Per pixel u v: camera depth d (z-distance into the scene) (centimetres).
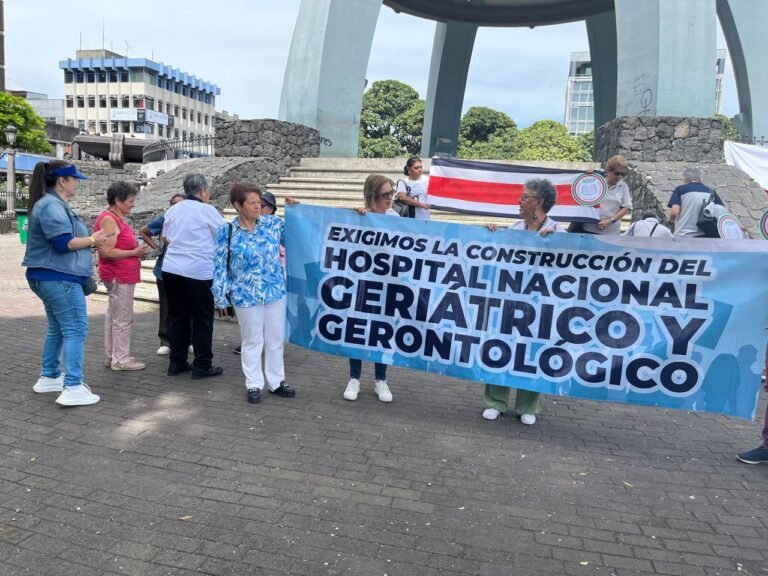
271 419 443
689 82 1174
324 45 1458
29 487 329
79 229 452
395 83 4453
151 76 9412
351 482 348
